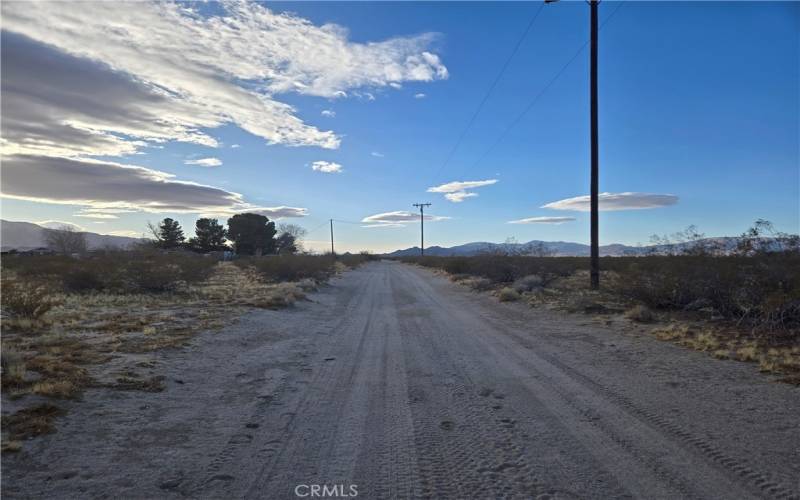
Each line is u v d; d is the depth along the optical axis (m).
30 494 4.29
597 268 21.83
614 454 5.34
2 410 5.86
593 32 21.23
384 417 6.64
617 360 9.86
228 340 11.52
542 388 7.99
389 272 52.78
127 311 15.20
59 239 63.44
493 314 17.39
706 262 14.38
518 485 4.65
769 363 8.97
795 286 11.64
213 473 4.86
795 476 4.76
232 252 92.44
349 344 12.15
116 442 5.48
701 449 5.43
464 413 6.80
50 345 9.67
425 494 4.48
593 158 21.70
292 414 6.75
